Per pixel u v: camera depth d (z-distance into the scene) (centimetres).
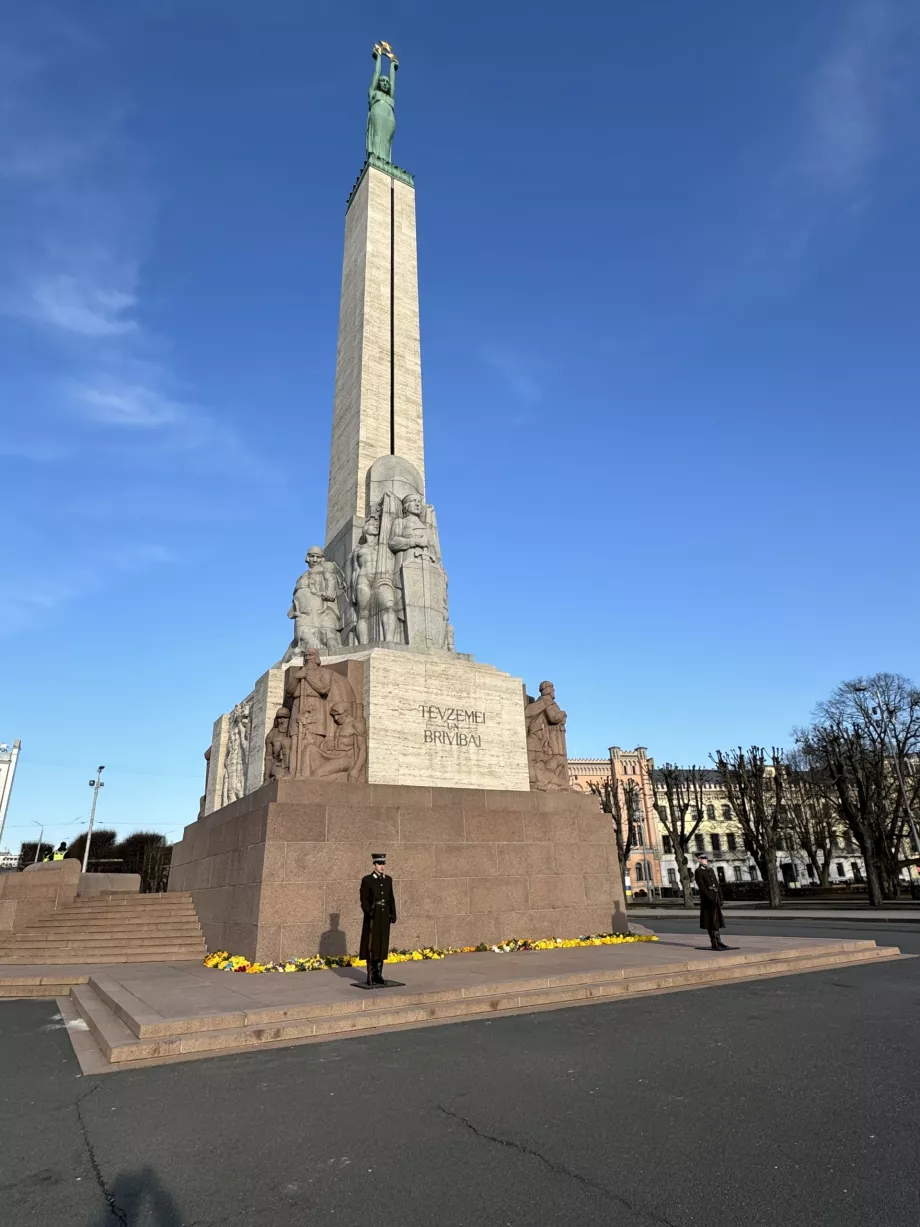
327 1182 433
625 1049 714
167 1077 655
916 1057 667
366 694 1538
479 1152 471
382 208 2559
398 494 1994
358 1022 819
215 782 2055
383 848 1367
